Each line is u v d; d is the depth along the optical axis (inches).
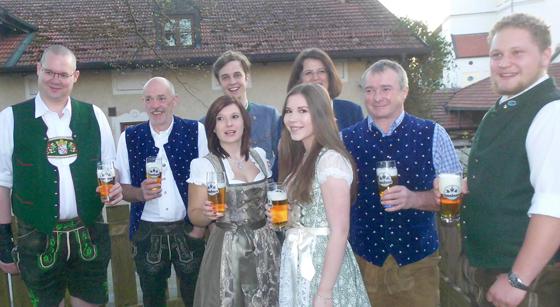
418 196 106.7
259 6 526.0
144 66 446.3
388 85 109.0
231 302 110.3
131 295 142.4
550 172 78.2
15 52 454.3
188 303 137.3
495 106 92.6
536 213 78.5
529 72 84.2
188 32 469.7
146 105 137.6
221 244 112.7
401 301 112.7
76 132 125.3
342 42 477.4
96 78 462.0
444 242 125.7
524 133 84.3
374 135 114.5
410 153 111.8
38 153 120.6
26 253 121.4
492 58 88.7
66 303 138.9
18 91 459.8
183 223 136.2
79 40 474.9
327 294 91.3
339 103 147.4
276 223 99.1
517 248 85.6
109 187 118.7
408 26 493.0
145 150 137.8
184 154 138.6
